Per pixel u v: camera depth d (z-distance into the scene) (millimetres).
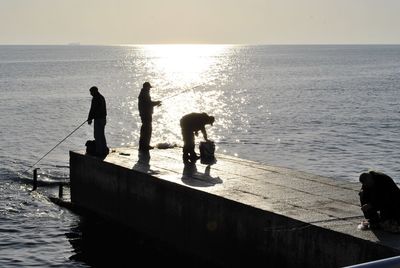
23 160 23938
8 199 17047
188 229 11711
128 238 13469
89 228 14305
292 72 108188
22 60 184375
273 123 36938
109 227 14328
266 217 9844
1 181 19453
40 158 24453
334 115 40875
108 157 15117
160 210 12531
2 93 62500
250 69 124250
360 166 23047
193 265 11523
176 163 14203
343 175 21406
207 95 59844
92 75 99938
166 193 12273
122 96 58781
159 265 11727
